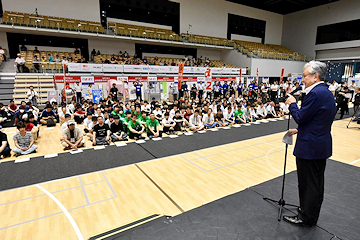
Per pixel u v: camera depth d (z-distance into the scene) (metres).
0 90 12.32
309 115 2.04
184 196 3.55
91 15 18.19
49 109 8.87
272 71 22.78
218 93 16.91
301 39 25.92
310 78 2.13
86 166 4.80
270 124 9.42
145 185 3.95
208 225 2.36
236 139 7.02
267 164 4.93
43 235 2.68
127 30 18.09
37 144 6.45
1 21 14.23
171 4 21.23
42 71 14.11
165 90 16.22
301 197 2.28
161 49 21.92
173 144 6.44
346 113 11.74
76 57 17.05
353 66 22.83
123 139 6.79
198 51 24.09
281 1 23.56
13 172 4.49
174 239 2.15
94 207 3.27
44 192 3.72
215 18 23.92
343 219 2.44
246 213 2.57
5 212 3.17
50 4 16.61
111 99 12.21
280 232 2.22
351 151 5.71
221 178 4.22
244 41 25.62
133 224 2.78
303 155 2.12
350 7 21.12
